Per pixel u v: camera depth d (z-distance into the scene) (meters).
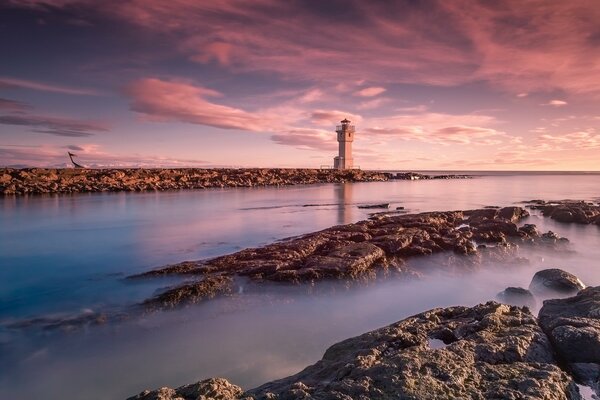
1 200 41.81
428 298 13.36
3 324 10.48
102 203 40.66
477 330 6.74
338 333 10.25
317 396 4.80
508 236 20.98
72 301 12.22
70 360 8.90
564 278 11.77
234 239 22.91
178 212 34.97
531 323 6.98
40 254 19.20
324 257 14.55
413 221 22.73
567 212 30.19
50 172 58.16
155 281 13.59
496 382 4.96
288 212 35.50
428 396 4.60
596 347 5.88
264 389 5.72
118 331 10.10
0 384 8.05
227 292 11.99
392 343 6.41
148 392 5.27
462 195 57.69
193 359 8.90
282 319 11.01
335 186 74.88
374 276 14.00
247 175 79.75
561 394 4.82
